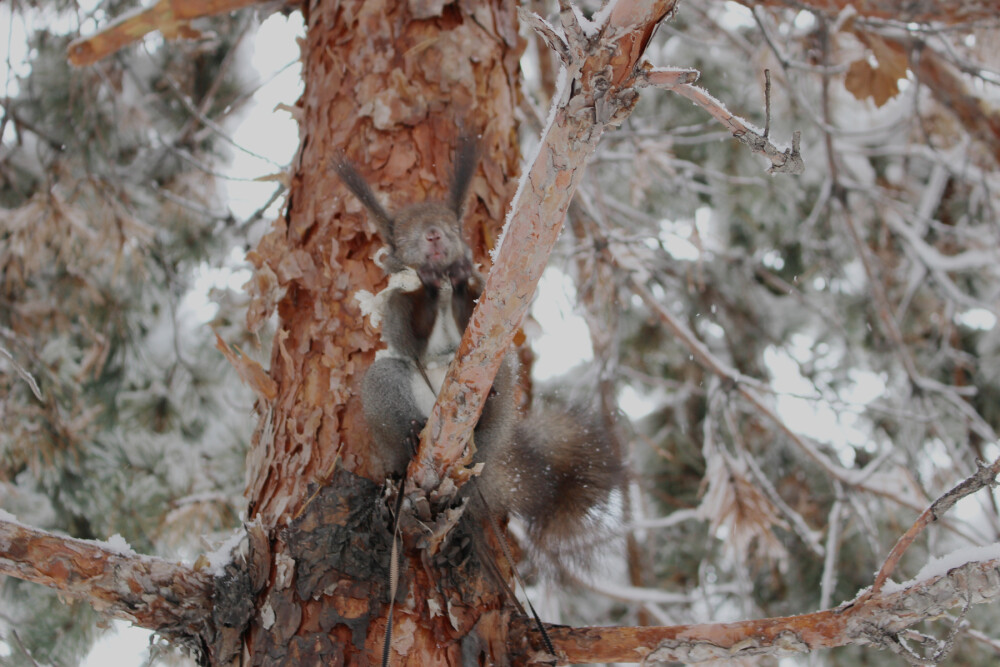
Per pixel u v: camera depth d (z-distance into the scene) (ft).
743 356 26.43
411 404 12.01
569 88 7.17
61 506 19.65
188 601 10.32
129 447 20.51
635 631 10.56
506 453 12.66
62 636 18.47
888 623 9.46
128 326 21.30
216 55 23.50
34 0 20.01
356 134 13.32
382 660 9.68
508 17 14.60
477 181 13.25
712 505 17.26
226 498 19.07
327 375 11.84
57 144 20.62
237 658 10.36
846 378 26.09
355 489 10.93
